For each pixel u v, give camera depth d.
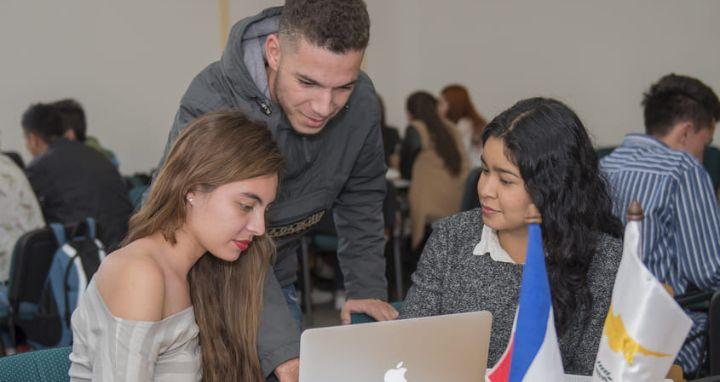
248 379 1.50
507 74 6.27
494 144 1.47
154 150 6.12
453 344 1.19
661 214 2.29
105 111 5.93
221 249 1.34
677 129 2.58
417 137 5.01
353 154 1.83
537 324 1.10
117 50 5.91
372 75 6.98
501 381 1.25
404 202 5.25
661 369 1.00
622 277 1.01
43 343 2.97
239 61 1.61
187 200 1.34
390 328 1.14
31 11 5.64
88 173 3.98
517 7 6.12
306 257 4.32
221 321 1.48
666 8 5.20
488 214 1.50
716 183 4.03
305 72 1.49
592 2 5.61
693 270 2.29
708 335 1.90
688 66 5.12
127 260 1.29
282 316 1.57
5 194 3.37
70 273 2.92
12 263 2.97
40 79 5.71
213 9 5.93
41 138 4.23
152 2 5.96
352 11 1.46
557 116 1.46
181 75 6.07
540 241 1.10
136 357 1.25
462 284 1.63
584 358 1.52
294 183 1.77
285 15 1.50
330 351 1.12
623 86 5.49
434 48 6.82
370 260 2.00
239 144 1.30
